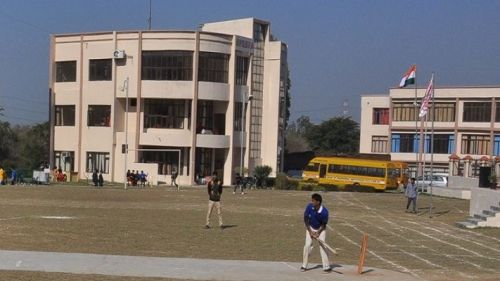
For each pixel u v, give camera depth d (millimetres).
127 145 65500
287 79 81125
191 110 67188
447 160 78188
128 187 58344
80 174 70562
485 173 37812
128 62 68062
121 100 69250
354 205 42250
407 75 51688
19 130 115875
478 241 24875
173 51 66500
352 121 101875
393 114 83062
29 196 42469
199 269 15406
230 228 25875
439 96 79312
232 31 73000
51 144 73375
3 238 20406
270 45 73188
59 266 15219
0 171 58562
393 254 20328
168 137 67125
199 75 66688
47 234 21875
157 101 68625
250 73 71250
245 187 62031
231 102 68562
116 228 24547
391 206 42156
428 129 79688
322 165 64062
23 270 14539
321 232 15539
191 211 33781
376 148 85625
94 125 70625
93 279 13641
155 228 25016
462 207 42469
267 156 73000
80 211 32094
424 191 59094
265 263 16641
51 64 73250
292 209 37156
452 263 18812
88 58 70688
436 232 27641
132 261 16250
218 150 69875
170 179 67375
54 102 73312
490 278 15977
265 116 73188
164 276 14352
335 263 17281
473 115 77750
